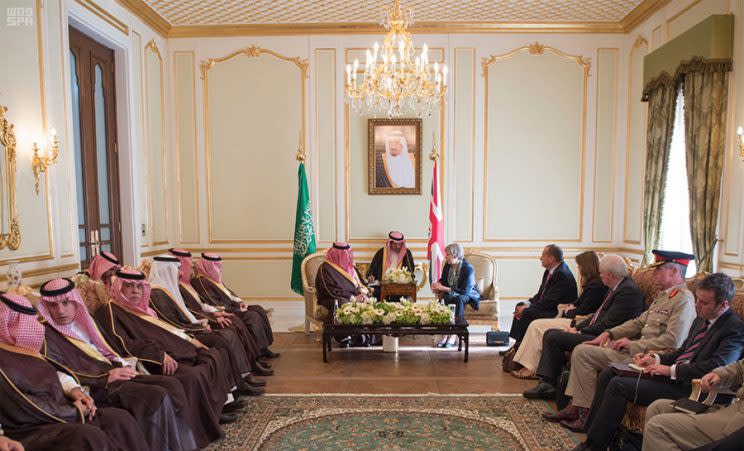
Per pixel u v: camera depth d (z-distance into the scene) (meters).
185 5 5.92
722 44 4.38
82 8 4.66
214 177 6.74
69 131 4.37
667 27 5.49
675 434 2.27
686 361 2.71
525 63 6.57
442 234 6.35
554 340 3.69
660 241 5.36
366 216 6.71
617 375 2.79
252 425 3.30
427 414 3.46
